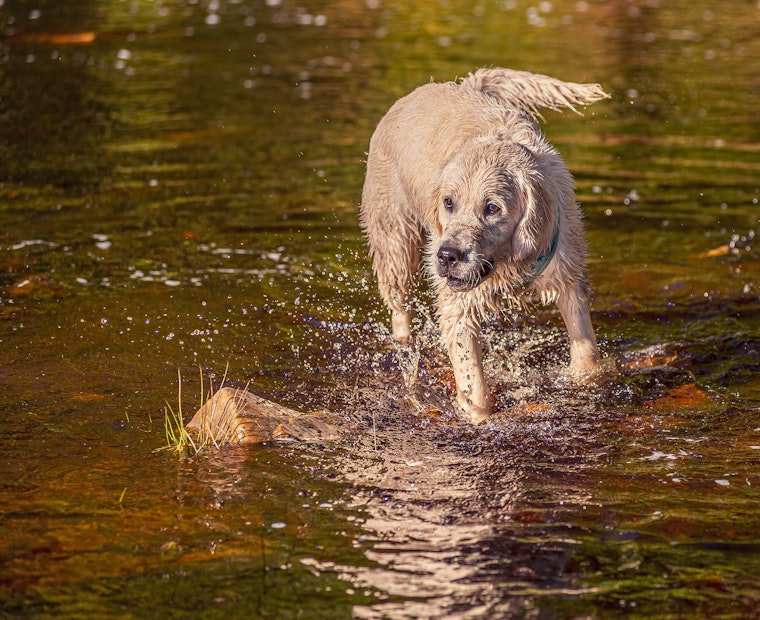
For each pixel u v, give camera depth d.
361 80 20.45
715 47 23.88
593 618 5.13
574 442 7.43
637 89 19.72
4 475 6.73
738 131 16.62
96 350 8.98
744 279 10.73
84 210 12.89
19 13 29.16
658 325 9.70
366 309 10.22
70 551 5.79
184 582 5.48
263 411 7.68
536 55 22.98
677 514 6.22
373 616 5.16
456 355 8.20
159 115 17.78
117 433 7.45
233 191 13.75
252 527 6.09
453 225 7.53
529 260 7.80
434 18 29.48
